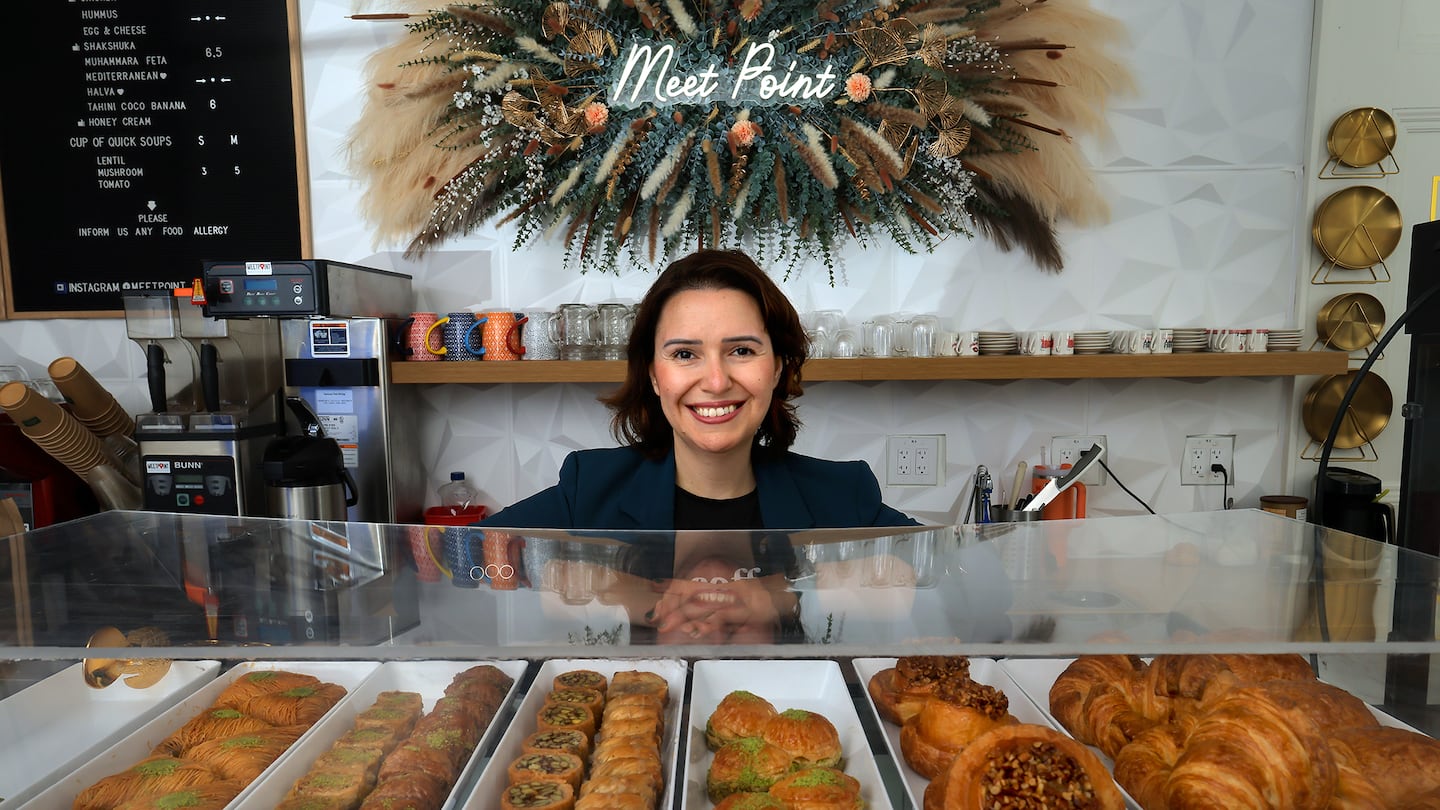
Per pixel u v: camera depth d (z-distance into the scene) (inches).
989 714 25.6
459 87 73.2
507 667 30.1
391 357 70.0
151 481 60.6
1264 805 20.3
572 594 26.5
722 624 25.1
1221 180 75.0
